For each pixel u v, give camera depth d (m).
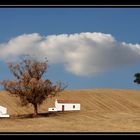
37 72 86.88
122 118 79.44
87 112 96.50
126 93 158.00
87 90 160.25
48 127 62.34
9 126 65.94
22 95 86.88
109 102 143.62
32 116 89.44
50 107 129.50
